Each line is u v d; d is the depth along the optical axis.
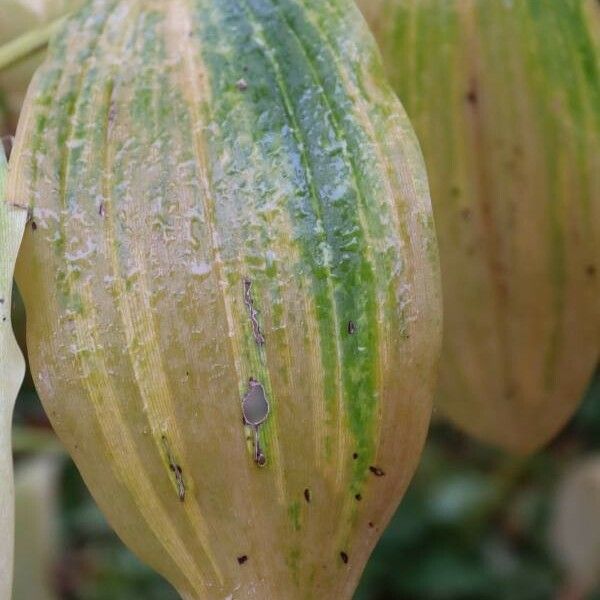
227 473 0.19
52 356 0.19
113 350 0.19
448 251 0.26
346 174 0.19
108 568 0.63
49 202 0.19
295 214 0.19
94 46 0.20
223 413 0.19
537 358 0.26
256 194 0.19
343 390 0.19
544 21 0.24
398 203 0.19
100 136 0.20
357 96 0.20
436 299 0.19
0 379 0.18
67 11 0.27
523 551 0.64
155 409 0.19
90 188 0.19
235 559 0.19
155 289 0.19
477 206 0.25
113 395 0.19
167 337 0.19
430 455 0.64
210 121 0.20
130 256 0.19
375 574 0.64
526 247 0.25
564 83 0.25
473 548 0.64
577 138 0.25
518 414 0.27
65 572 0.63
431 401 0.19
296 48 0.20
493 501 0.62
